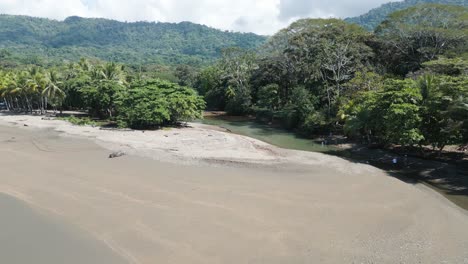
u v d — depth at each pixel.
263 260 16.48
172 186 26.41
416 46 54.19
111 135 47.88
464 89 29.53
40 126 57.09
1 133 51.03
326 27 64.12
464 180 27.95
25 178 28.70
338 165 31.61
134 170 30.69
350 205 22.67
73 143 42.69
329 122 48.34
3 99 90.69
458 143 32.56
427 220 20.64
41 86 70.88
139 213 21.69
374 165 33.84
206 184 26.78
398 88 33.91
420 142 33.50
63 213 21.98
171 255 16.97
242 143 42.34
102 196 24.58
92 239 18.72
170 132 50.72
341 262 16.33
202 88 102.31
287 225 19.92
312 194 24.58
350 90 47.97
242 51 85.31
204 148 39.16
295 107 54.97
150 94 55.69
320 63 55.38
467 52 45.78
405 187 25.92
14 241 18.75
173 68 167.62
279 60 64.56
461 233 19.23
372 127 38.50
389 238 18.52
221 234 18.92
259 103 68.44
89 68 83.38
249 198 23.88
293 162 32.44
